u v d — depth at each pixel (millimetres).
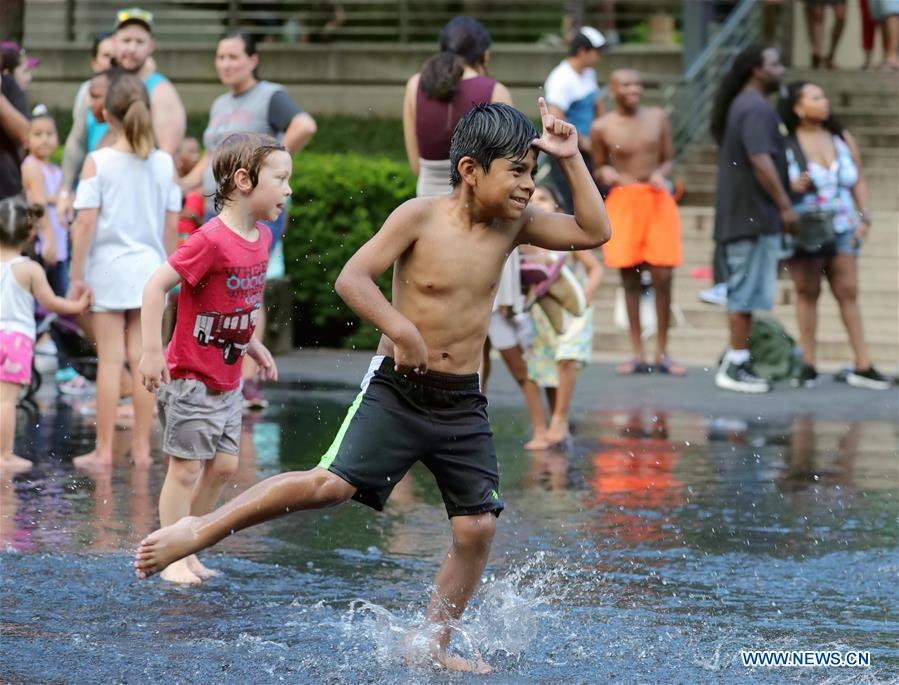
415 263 8383
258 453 15398
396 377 8430
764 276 21078
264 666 8203
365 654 8477
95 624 9008
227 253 10172
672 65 36656
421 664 8328
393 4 41594
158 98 17719
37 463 14617
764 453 16078
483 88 15938
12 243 14422
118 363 14672
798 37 37406
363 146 36812
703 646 8758
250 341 10680
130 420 17703
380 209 26406
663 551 11312
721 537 11828
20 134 19484
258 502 8359
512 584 10219
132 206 14445
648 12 40062
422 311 8383
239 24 42188
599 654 8586
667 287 22797
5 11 32750
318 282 26391
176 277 10062
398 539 11609
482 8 41188
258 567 10617
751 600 9875
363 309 8141
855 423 18391
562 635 8969
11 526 11711
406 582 10219
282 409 18797
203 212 21250
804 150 21469
